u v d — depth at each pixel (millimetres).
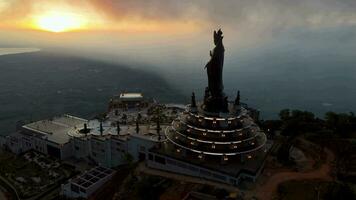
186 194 137875
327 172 148875
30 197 179250
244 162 152750
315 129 192125
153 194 137500
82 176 181375
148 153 166750
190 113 162125
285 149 161625
